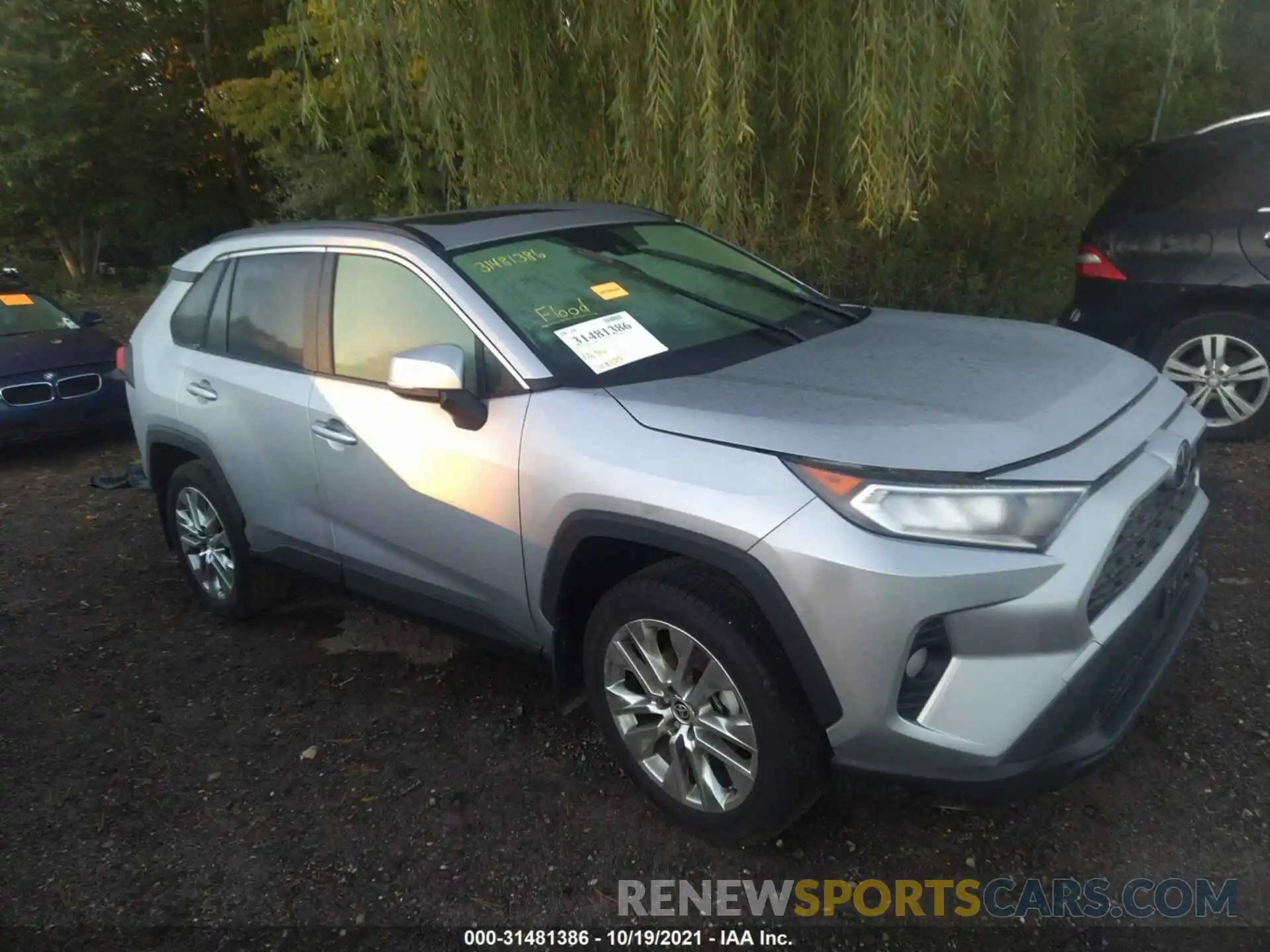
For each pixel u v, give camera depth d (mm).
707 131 4961
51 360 7785
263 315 4152
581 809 3199
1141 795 3068
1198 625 3930
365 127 7176
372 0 5402
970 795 2510
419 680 4070
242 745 3684
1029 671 2469
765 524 2572
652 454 2820
